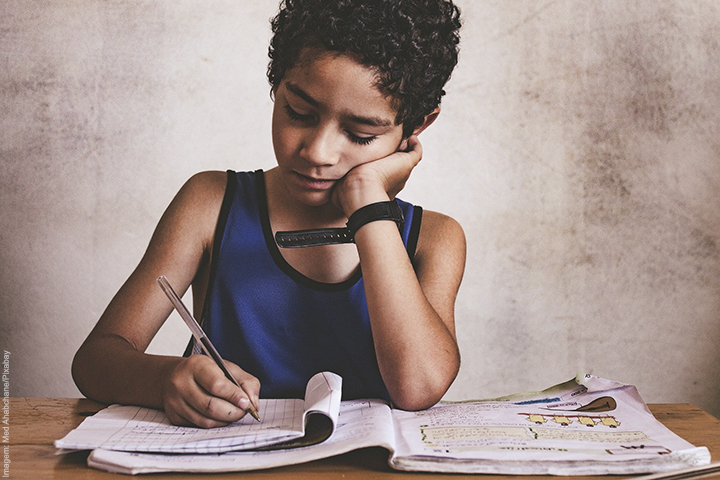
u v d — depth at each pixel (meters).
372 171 0.79
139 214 1.81
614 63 1.88
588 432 0.60
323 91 0.71
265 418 0.64
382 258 0.75
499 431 0.60
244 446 0.54
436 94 0.83
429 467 0.52
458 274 0.93
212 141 1.81
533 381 1.90
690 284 1.92
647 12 1.88
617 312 1.91
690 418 0.70
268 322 0.89
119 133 1.80
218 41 1.80
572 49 1.86
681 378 1.93
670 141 1.90
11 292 1.80
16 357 1.81
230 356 0.90
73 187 1.80
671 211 1.91
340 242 0.80
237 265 0.90
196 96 1.81
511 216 1.87
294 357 0.89
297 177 0.79
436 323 0.76
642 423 0.62
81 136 1.79
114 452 0.53
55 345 1.82
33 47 1.78
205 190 0.94
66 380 1.82
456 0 1.84
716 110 1.91
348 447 0.52
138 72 1.79
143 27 1.79
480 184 1.86
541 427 0.61
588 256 1.89
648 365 1.92
